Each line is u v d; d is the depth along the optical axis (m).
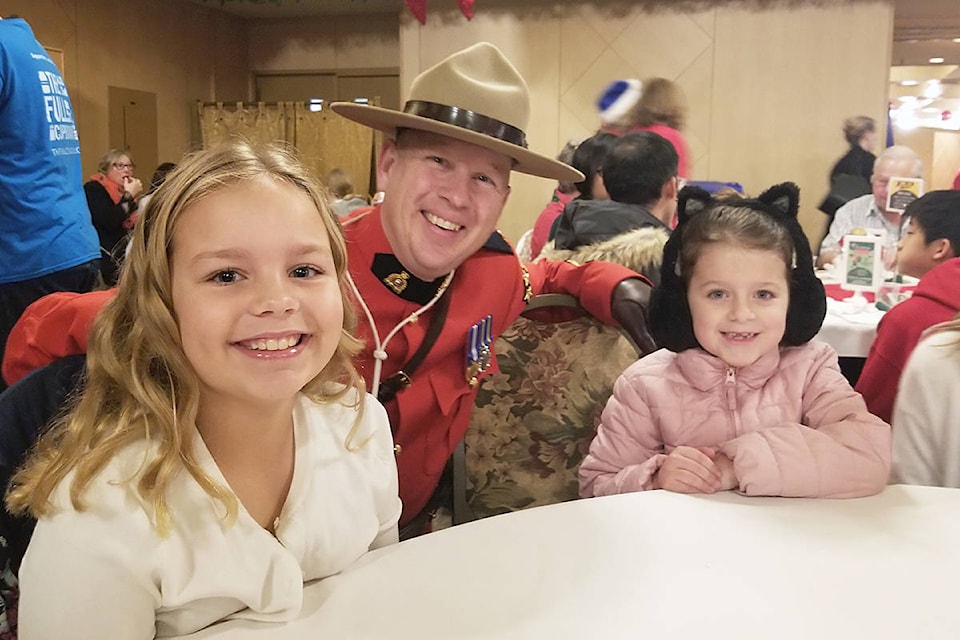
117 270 1.03
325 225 0.89
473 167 1.35
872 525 0.99
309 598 0.81
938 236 2.45
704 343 1.20
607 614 0.78
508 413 1.58
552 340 1.58
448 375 1.44
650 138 2.61
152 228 0.78
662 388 1.25
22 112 2.12
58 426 0.90
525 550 0.91
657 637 0.74
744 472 1.08
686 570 0.87
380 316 1.39
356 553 0.90
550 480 1.59
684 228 1.20
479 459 1.58
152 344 0.78
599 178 3.02
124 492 0.75
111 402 0.82
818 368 1.23
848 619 0.78
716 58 4.89
